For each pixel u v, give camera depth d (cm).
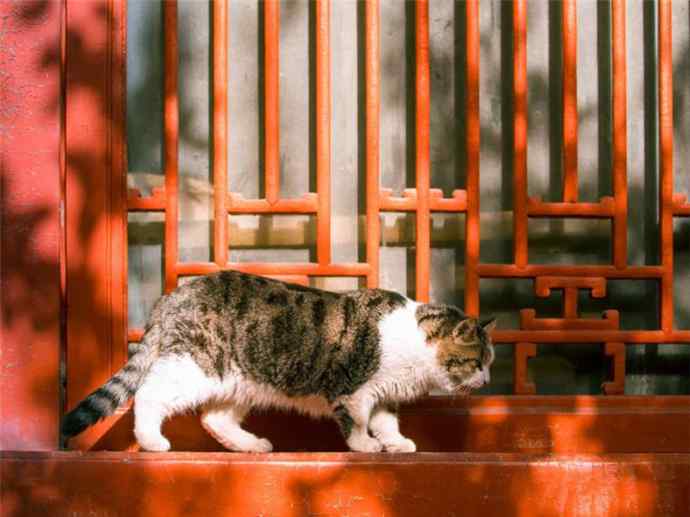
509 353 300
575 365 300
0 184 280
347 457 264
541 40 303
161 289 296
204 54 299
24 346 279
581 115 303
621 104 294
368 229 291
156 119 298
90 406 270
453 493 263
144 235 297
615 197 294
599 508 264
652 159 303
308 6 300
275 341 276
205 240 297
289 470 263
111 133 286
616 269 293
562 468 264
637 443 287
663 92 295
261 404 281
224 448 288
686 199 296
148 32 298
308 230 297
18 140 280
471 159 292
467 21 294
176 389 272
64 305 284
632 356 301
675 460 265
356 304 279
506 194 301
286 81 299
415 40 298
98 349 284
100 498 262
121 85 287
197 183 298
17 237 280
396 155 300
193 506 262
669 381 301
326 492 263
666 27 295
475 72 292
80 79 285
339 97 300
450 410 286
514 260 294
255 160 299
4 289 279
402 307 280
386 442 280
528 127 303
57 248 280
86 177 285
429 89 298
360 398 277
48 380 280
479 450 286
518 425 286
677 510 264
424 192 291
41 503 263
